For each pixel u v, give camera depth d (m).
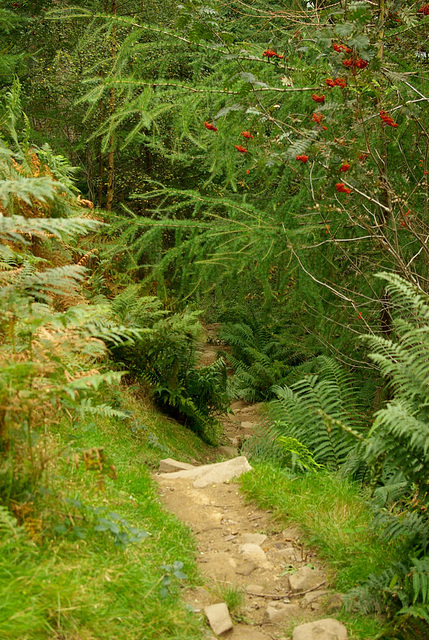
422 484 3.14
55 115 10.59
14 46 10.48
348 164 4.24
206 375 7.29
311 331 7.06
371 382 6.23
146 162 11.70
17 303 2.97
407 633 2.83
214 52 4.78
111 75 5.30
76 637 2.22
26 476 2.75
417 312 4.07
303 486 4.33
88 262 6.44
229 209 5.44
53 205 5.02
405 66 5.18
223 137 5.18
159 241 5.53
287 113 5.09
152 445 5.54
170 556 3.30
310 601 3.17
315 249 5.45
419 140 5.36
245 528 4.03
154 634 2.50
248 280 5.64
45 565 2.46
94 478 3.52
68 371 3.05
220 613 2.91
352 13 3.99
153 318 6.43
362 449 3.21
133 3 10.41
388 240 5.33
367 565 3.28
